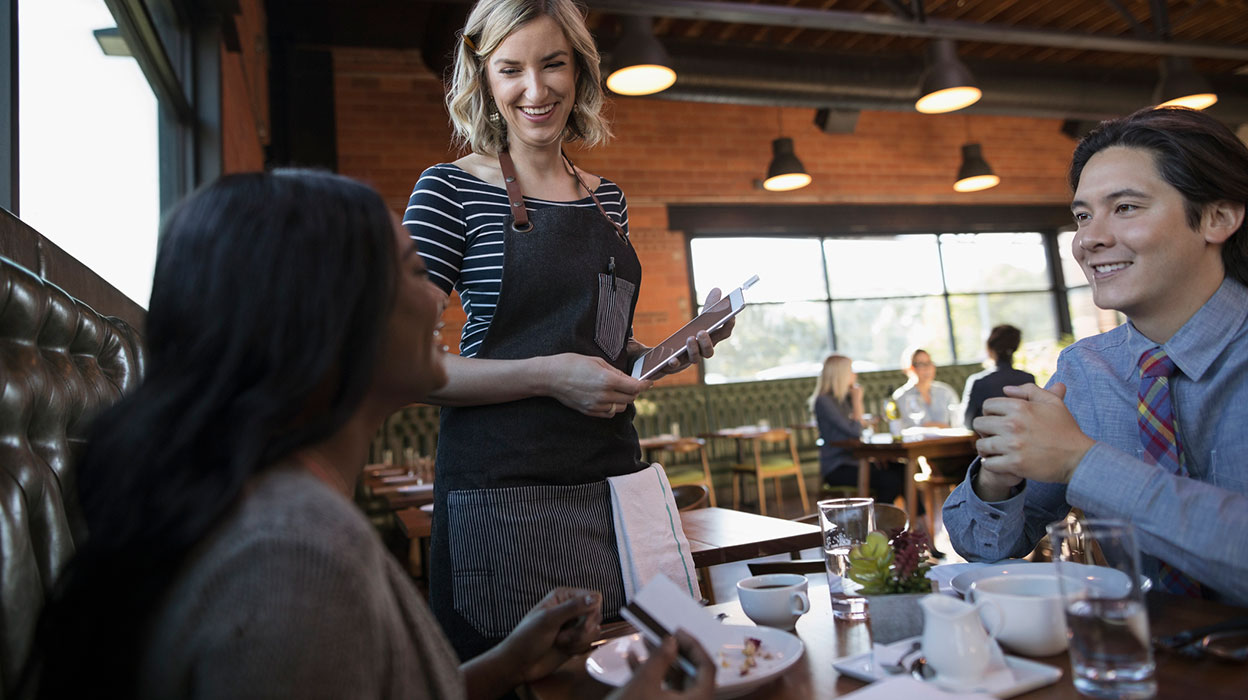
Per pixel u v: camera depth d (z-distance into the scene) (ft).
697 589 4.42
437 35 18.57
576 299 4.45
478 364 4.14
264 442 1.91
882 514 3.59
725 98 21.70
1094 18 24.81
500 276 4.42
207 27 11.98
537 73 4.47
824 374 18.11
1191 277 3.48
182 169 11.52
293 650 1.69
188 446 1.85
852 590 3.24
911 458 15.79
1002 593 2.89
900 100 22.75
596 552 4.20
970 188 26.84
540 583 4.06
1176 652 2.52
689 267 27.02
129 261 8.93
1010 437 3.06
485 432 4.23
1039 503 3.89
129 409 1.92
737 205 27.40
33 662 2.43
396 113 23.94
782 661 2.65
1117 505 2.88
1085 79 24.43
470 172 4.64
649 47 17.43
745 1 21.75
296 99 22.31
